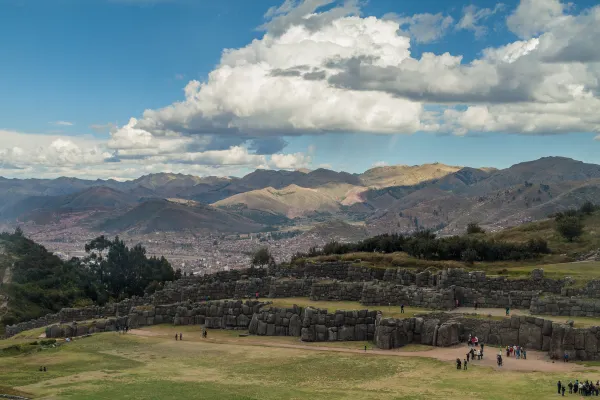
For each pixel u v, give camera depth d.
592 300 88.38
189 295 124.56
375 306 102.12
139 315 115.31
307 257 163.25
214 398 60.88
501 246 140.62
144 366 81.31
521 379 66.56
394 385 66.81
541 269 105.06
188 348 93.25
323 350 88.00
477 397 59.25
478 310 96.25
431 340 87.25
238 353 88.56
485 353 81.00
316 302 109.44
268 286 125.19
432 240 150.75
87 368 80.19
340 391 64.25
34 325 133.25
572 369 70.75
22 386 68.06
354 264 130.75
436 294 97.25
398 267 131.00
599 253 137.00
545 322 80.81
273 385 68.25
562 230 158.75
